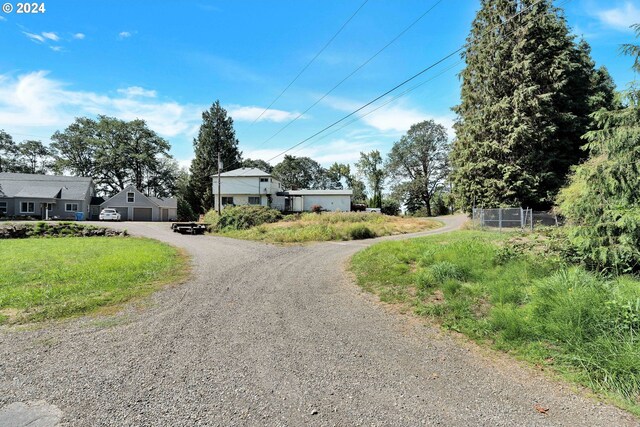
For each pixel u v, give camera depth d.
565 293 4.14
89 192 38.84
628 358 2.94
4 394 2.70
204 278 7.50
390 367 3.27
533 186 18.31
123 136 47.00
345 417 2.43
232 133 47.47
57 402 2.59
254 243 14.77
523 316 4.09
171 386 2.86
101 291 6.02
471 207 20.73
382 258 8.84
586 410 2.54
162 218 43.12
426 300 5.44
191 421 2.36
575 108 19.39
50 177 37.53
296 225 20.88
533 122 18.17
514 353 3.52
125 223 27.91
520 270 5.95
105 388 2.81
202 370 3.17
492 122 19.27
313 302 5.66
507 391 2.82
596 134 5.95
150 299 5.69
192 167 45.91
